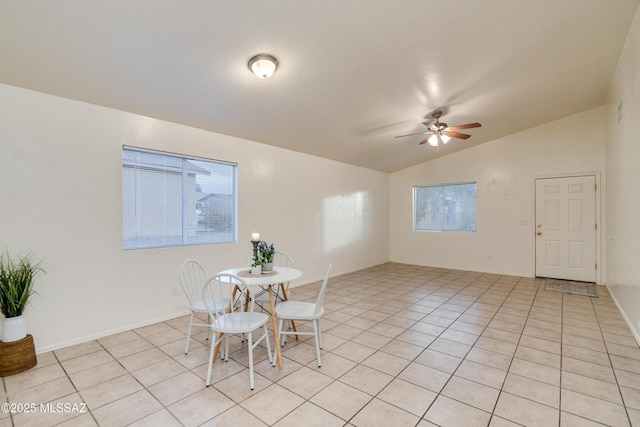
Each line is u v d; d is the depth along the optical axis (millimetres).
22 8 1812
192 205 3799
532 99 4219
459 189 6430
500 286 4938
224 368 2422
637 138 2832
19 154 2561
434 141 4207
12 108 2529
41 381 2230
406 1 2148
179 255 3592
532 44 2869
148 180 3414
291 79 2945
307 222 5301
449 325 3293
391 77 3148
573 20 2592
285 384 2186
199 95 3014
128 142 3174
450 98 3805
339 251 6004
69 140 2807
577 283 5023
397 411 1883
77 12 1884
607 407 1900
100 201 2992
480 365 2436
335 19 2227
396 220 7395
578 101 4551
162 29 2105
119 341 2914
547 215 5383
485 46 2801
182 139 3600
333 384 2184
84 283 2895
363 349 2740
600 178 4914
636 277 2920
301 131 4277
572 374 2285
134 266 3229
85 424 1785
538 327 3203
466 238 6289
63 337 2773
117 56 2322
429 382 2199
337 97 3434
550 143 5316
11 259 2525
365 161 6199
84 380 2244
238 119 3656
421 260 6961
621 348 2699
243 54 2477
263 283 2473
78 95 2775
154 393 2084
